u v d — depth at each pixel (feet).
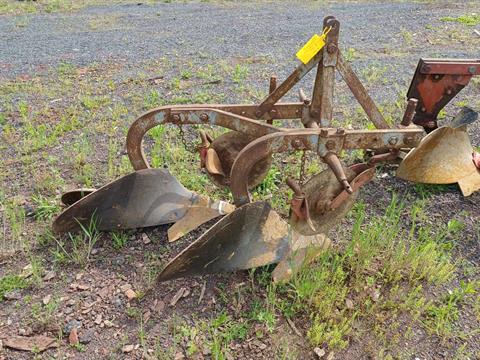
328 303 8.86
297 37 26.91
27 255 10.37
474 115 12.07
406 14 31.37
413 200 12.19
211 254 9.18
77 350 8.32
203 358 8.18
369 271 9.84
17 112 17.01
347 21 30.27
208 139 11.73
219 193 12.32
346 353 8.30
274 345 8.41
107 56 23.65
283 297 9.29
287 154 13.96
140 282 9.68
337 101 17.69
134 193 10.64
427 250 9.94
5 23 31.19
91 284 9.64
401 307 9.05
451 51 23.20
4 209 11.76
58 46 25.58
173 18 32.65
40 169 13.46
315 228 10.02
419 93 13.00
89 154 14.32
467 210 11.78
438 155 12.41
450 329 8.68
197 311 9.04
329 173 9.88
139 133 10.25
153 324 8.79
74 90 19.10
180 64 22.17
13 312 9.00
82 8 36.35
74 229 10.75
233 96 18.31
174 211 10.85
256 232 9.62
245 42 26.02
